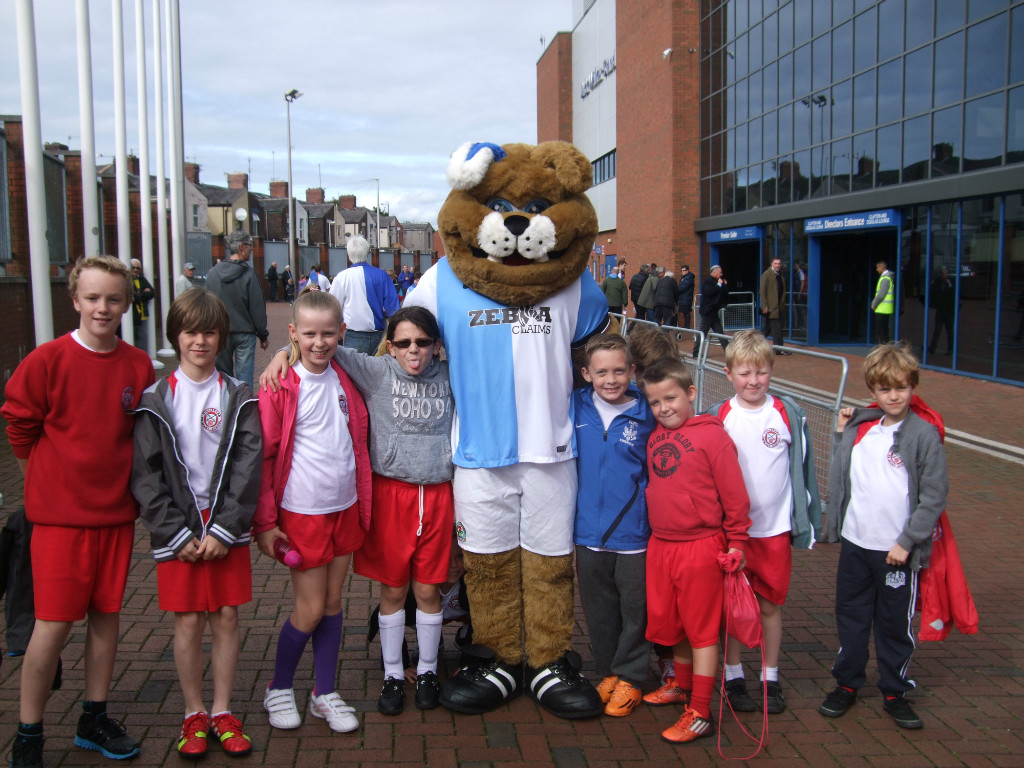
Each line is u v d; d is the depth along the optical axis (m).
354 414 3.38
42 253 7.54
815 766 3.17
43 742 3.03
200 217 51.72
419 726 3.40
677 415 3.41
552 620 3.61
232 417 3.08
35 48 7.39
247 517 3.06
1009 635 4.35
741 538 3.35
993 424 9.79
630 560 3.57
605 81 32.91
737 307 22.12
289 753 3.16
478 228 3.48
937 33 14.23
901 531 3.44
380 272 8.25
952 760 3.22
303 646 3.36
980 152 13.30
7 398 2.89
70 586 2.93
